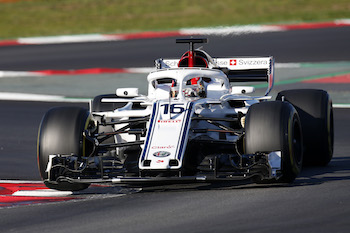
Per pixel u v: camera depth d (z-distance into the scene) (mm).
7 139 43781
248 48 89125
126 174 26938
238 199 24188
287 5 122312
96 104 36375
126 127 29406
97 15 122688
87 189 28312
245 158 25906
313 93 32469
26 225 22047
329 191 24938
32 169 34438
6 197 27000
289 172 26031
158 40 99438
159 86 31391
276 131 25703
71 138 26875
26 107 57188
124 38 103625
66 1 134625
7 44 103500
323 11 117125
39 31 112562
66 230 21078
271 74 37438
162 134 25969
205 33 101438
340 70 72125
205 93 30422
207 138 28500
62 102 59375
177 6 126250
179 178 24812
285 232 19688
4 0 138250
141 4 129500
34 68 82375
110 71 77938
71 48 97250
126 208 23734
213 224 20844
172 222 21312
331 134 33219
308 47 88938
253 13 117312
